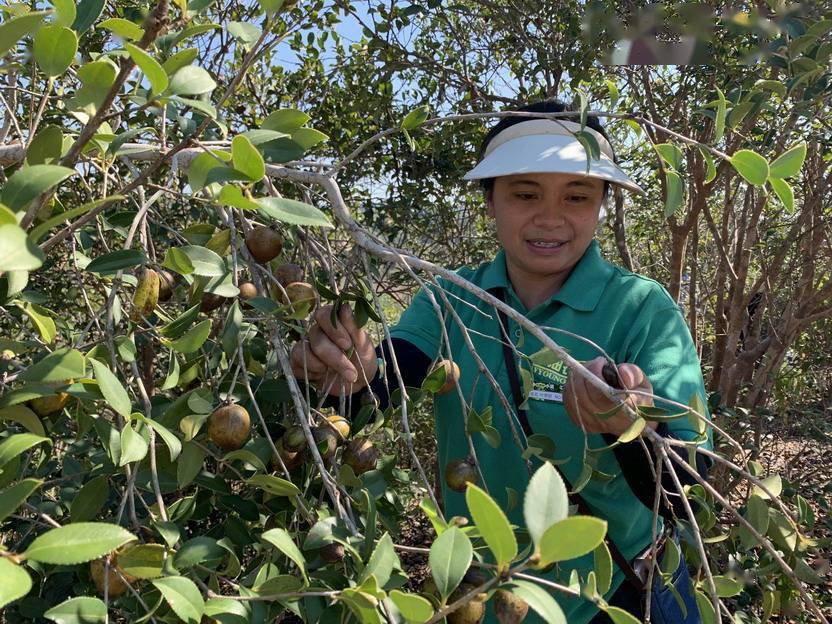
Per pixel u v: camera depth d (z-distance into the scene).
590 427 0.99
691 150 3.06
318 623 0.77
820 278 4.06
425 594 0.78
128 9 1.52
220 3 2.46
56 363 0.70
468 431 1.04
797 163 0.89
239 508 1.04
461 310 1.62
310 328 1.12
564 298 1.46
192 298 0.99
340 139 3.62
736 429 3.10
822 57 1.67
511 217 1.47
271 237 1.07
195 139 0.73
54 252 1.95
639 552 1.41
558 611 0.50
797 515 1.07
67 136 0.91
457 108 3.56
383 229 3.71
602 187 1.47
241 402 1.08
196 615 0.68
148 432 0.84
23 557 0.47
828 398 4.62
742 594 2.14
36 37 0.69
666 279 4.80
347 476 0.99
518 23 3.15
